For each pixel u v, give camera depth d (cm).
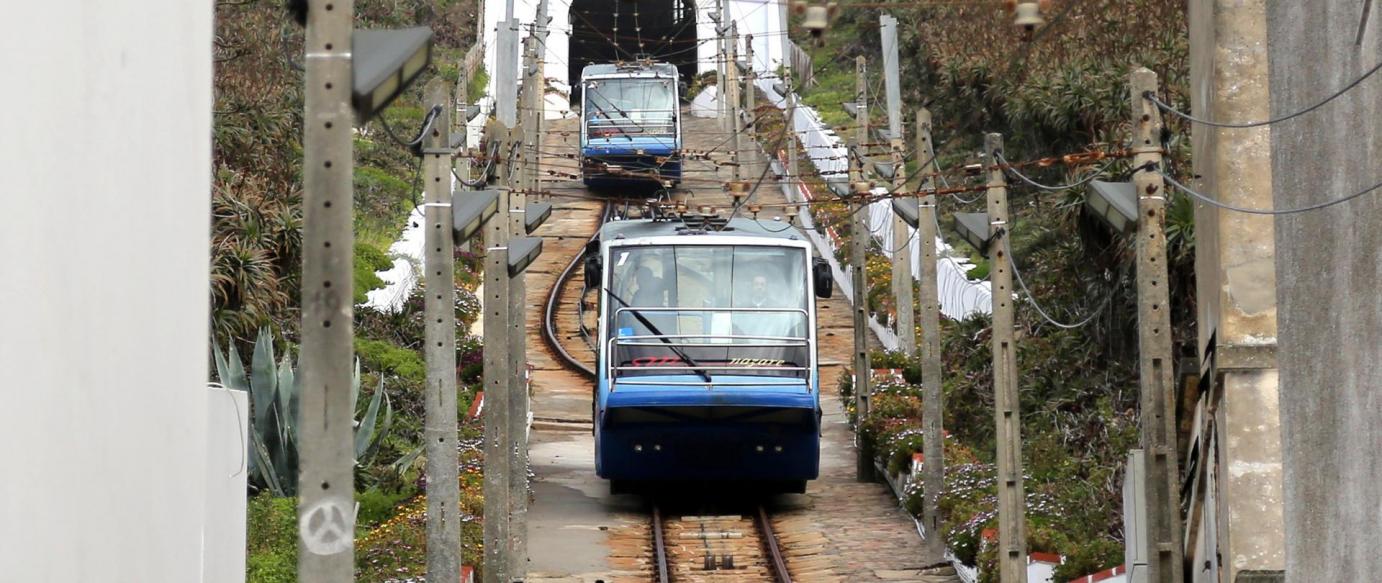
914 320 5941
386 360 4891
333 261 1573
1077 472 3778
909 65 7625
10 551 893
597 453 3909
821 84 9881
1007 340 2955
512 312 3347
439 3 10806
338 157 1573
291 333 4422
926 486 3650
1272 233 2406
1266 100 2420
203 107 1303
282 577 2897
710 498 4231
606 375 3766
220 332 3950
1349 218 1741
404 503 3800
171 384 1213
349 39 1573
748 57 9119
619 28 11525
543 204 3394
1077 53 4912
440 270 2475
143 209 1127
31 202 912
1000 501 2959
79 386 999
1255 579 2380
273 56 4944
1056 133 5003
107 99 1041
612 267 3838
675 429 3734
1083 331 4169
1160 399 2408
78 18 983
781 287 3828
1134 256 3822
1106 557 3077
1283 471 1991
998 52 6159
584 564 3584
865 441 4459
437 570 2467
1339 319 1777
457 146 3197
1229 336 2405
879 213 6912
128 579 1112
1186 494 2814
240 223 4281
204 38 1305
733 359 3762
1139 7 4797
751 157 8444
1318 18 1836
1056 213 4259
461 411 4753
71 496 991
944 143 6731
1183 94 4159
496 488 3017
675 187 7738
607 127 7575
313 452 1573
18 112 888
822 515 4062
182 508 1262
